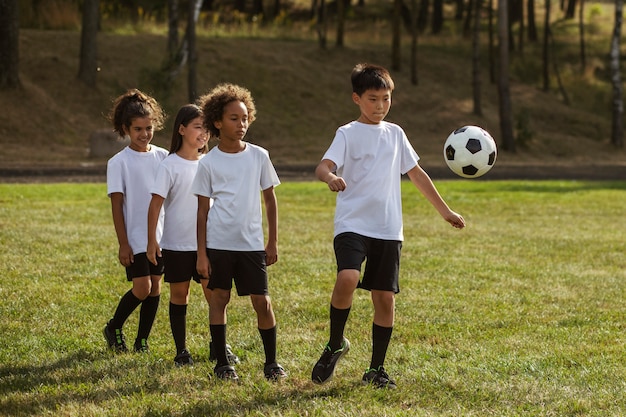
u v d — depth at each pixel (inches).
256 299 215.3
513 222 604.1
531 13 1988.2
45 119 1159.0
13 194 664.4
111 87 1291.8
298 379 215.6
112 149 1051.3
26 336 258.7
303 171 1004.6
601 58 1931.6
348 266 202.8
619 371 229.0
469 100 1577.3
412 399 199.9
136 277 238.7
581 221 618.2
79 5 1583.4
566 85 1758.1
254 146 220.1
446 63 1711.4
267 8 2183.8
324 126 1386.6
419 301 325.1
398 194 214.4
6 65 1170.0
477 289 354.0
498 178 980.6
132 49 1413.6
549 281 376.2
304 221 573.3
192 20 1126.4
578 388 212.1
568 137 1515.7
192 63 1130.7
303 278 366.0
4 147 1064.2
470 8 1935.3
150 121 240.8
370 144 211.5
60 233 474.0
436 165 1147.9
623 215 661.3
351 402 196.1
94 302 309.4
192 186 216.2
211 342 235.8
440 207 215.6
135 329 271.1
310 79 1508.4
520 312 310.2
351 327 278.7
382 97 210.7
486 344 260.2
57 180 789.2
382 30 1929.1
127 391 204.1
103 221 539.8
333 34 1790.1
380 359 212.7
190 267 231.8
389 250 209.2
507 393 205.9
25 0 1472.7
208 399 197.3
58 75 1272.1
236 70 1462.8
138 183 240.2
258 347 250.4
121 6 1672.0
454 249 465.4
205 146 236.2
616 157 1437.0
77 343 252.2
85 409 188.5
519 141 1385.3
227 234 213.2
